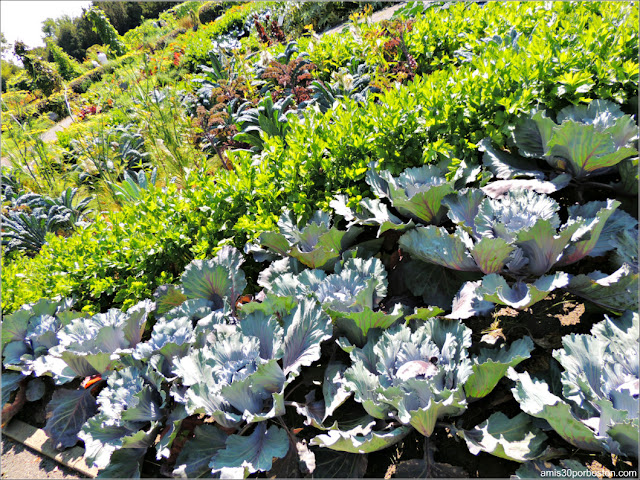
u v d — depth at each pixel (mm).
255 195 3436
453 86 3240
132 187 4848
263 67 6812
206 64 10883
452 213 2580
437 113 3166
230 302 2893
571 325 2398
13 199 6402
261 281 2869
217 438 2262
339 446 1866
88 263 3594
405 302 2646
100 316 2938
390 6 10484
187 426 2426
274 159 3459
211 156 6426
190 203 3609
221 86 6254
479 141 3123
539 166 3059
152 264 3473
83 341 2713
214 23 15781
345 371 2080
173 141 6277
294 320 2396
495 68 3221
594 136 2453
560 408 1655
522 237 2176
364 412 2186
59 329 3322
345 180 3252
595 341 1947
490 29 4812
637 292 2066
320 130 3369
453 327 2172
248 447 2080
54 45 16703
